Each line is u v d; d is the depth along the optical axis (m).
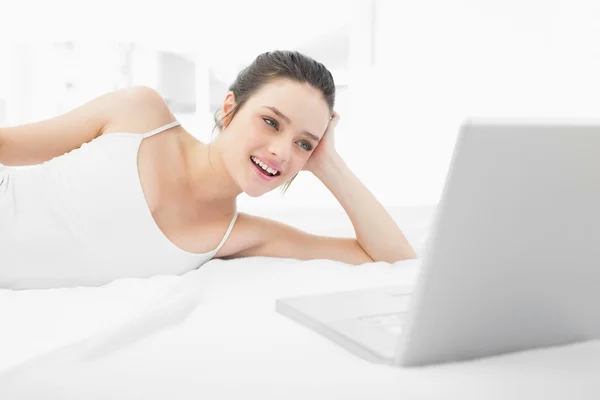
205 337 0.76
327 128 1.44
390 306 0.82
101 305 0.93
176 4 2.88
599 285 0.69
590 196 0.61
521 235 0.60
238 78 1.33
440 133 3.25
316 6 3.07
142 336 0.75
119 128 1.29
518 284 0.63
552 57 3.17
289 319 0.83
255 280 1.11
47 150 1.29
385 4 3.17
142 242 1.23
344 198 1.45
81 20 2.77
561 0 3.12
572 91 3.13
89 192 1.20
